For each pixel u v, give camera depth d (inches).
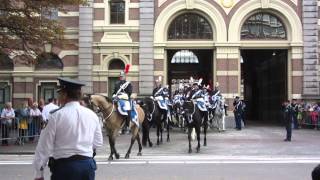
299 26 1563.7
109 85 1577.3
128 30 1572.3
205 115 958.4
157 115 983.0
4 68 1585.9
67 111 265.7
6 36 1051.9
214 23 1565.0
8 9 1037.2
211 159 783.1
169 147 964.6
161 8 1573.6
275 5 1562.5
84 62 1568.7
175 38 1587.1
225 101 1551.4
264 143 1032.8
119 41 1571.1
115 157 800.3
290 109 1087.6
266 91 1930.4
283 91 1649.9
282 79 1664.6
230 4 1565.0
